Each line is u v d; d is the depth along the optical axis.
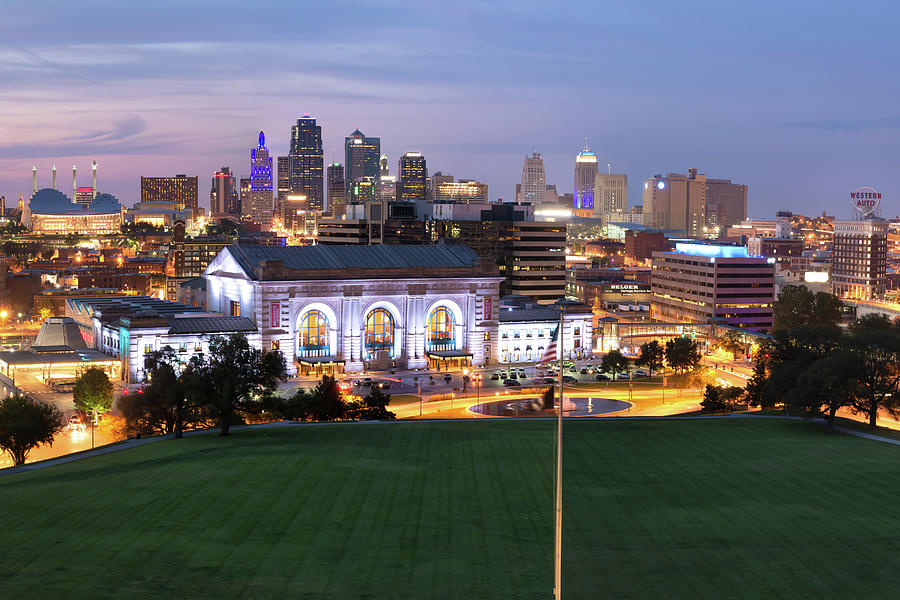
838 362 135.50
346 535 78.44
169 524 81.19
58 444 161.88
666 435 130.00
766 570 72.00
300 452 114.25
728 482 100.75
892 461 111.88
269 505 87.56
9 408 133.25
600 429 135.38
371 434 130.38
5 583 65.56
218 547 74.62
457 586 67.06
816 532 81.94
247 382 136.38
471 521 83.44
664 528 82.69
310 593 65.06
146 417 144.25
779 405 165.88
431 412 192.75
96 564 70.06
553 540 78.50
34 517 83.56
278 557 72.38
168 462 109.69
